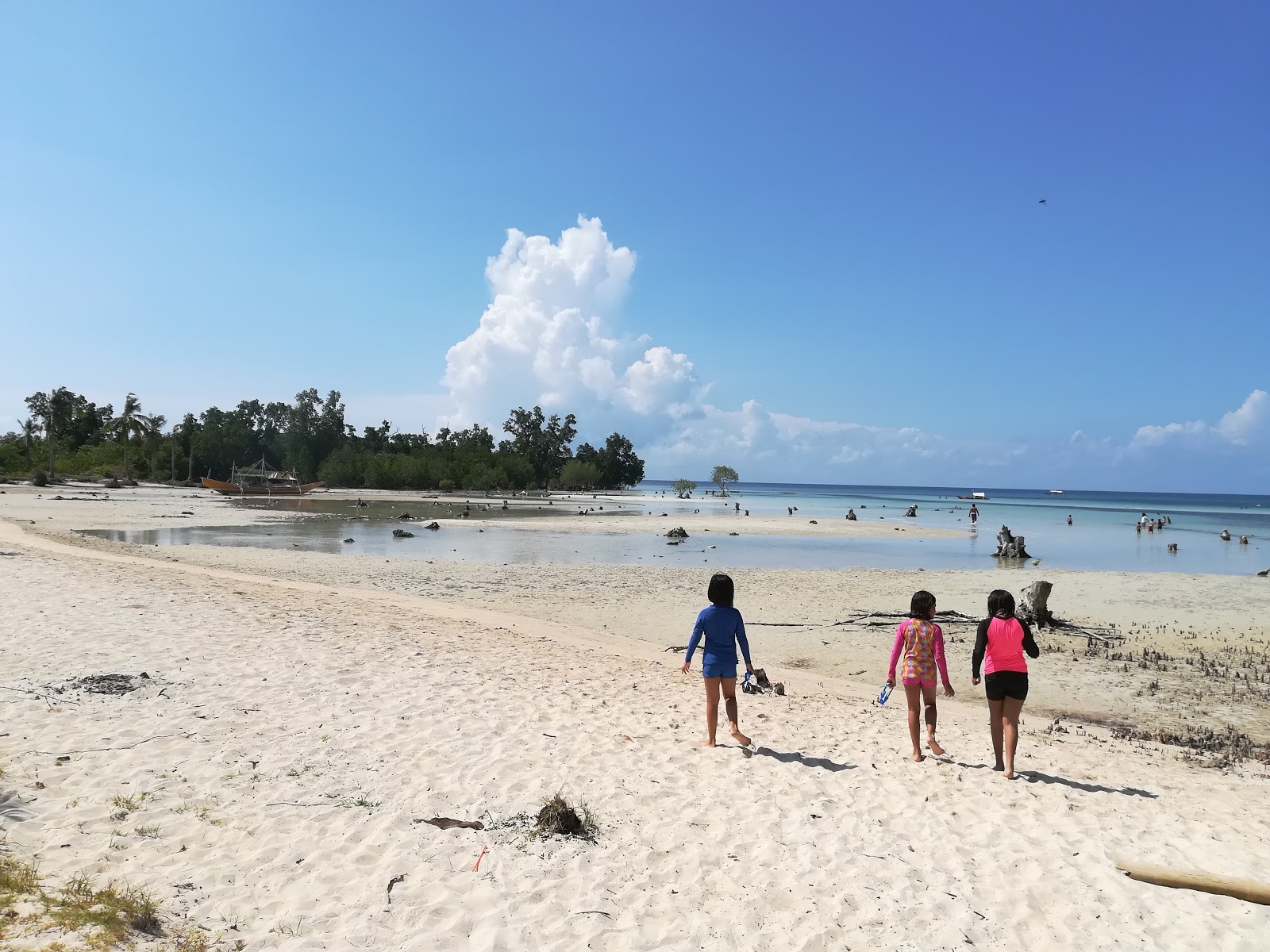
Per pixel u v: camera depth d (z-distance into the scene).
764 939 4.21
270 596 15.45
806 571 27.33
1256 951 4.34
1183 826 6.25
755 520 59.91
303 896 4.23
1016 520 72.50
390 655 10.56
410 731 7.31
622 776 6.58
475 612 17.47
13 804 4.86
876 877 5.01
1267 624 18.08
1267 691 12.47
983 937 4.36
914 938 4.32
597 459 163.75
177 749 6.19
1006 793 6.76
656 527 50.66
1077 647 15.70
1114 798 6.89
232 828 4.94
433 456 131.00
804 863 5.14
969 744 8.65
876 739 8.62
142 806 5.09
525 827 5.36
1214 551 39.53
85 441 121.88
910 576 26.28
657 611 19.08
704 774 6.83
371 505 73.06
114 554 23.95
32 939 3.31
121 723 6.66
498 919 4.19
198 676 8.45
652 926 4.27
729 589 7.88
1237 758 9.16
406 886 4.44
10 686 7.36
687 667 7.76
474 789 6.00
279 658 9.69
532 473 142.25
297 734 6.89
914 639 7.84
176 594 14.12
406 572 24.77
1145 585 24.34
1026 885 5.01
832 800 6.34
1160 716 11.20
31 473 98.38
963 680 13.29
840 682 12.71
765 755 7.54
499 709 8.37
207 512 53.66
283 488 97.06
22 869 4.02
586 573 25.80
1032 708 11.54
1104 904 4.81
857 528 52.84
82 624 10.65
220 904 4.03
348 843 4.92
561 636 14.93
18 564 16.39
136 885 4.09
